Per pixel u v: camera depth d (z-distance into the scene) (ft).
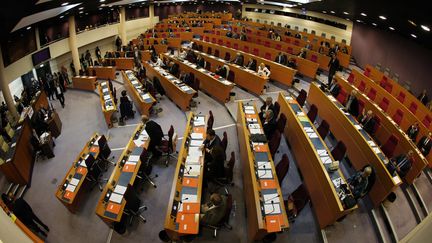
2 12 18.24
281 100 34.32
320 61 49.67
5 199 22.15
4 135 33.01
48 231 22.09
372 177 20.21
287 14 90.94
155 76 45.09
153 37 75.10
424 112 32.53
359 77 42.63
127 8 80.38
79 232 22.04
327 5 40.16
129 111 36.94
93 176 25.21
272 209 18.85
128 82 43.52
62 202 22.86
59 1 22.20
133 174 23.50
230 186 24.76
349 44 65.31
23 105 43.52
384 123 29.35
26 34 43.73
